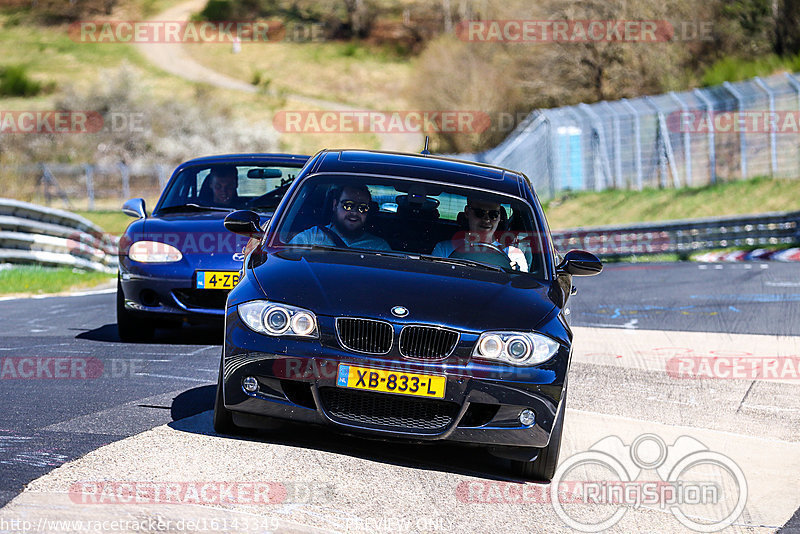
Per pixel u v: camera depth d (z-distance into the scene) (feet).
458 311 49.37
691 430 60.59
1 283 150.51
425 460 50.70
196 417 54.70
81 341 85.30
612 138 352.49
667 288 163.53
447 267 54.90
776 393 75.31
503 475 50.08
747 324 115.34
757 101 310.24
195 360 76.18
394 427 48.08
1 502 37.73
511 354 48.57
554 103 505.66
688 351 94.48
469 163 66.74
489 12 564.30
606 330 109.29
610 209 335.06
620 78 479.00
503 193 60.90
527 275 56.39
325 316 48.34
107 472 42.42
